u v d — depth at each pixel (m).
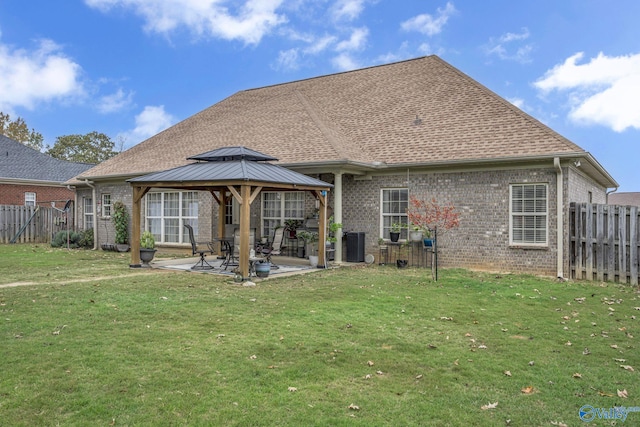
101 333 6.28
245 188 10.74
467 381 4.97
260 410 4.17
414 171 14.23
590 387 4.85
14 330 6.34
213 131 19.81
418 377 5.05
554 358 5.72
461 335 6.67
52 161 32.97
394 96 17.62
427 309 8.20
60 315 7.18
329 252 14.70
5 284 10.04
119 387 4.56
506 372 5.21
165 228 18.92
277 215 16.84
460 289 10.13
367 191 15.14
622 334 6.82
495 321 7.48
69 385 4.57
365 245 15.12
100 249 20.41
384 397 4.52
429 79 17.72
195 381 4.75
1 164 29.42
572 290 10.28
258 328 6.74
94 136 53.84
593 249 11.88
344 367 5.29
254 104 21.33
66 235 21.22
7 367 5.00
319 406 4.28
